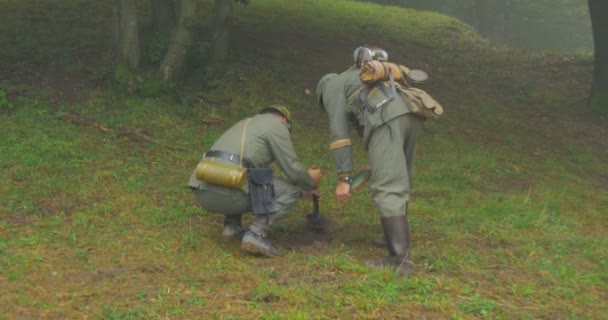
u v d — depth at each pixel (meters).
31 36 11.90
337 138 4.87
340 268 4.62
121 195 6.41
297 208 6.43
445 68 14.20
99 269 4.55
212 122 9.45
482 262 4.94
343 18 16.62
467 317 3.94
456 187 7.72
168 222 5.72
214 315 3.86
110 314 3.79
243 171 4.83
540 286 4.50
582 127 11.59
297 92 11.29
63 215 5.79
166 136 8.73
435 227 5.92
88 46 11.67
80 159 7.59
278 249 5.16
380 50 5.00
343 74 5.02
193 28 10.54
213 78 10.80
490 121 11.44
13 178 6.79
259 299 4.06
